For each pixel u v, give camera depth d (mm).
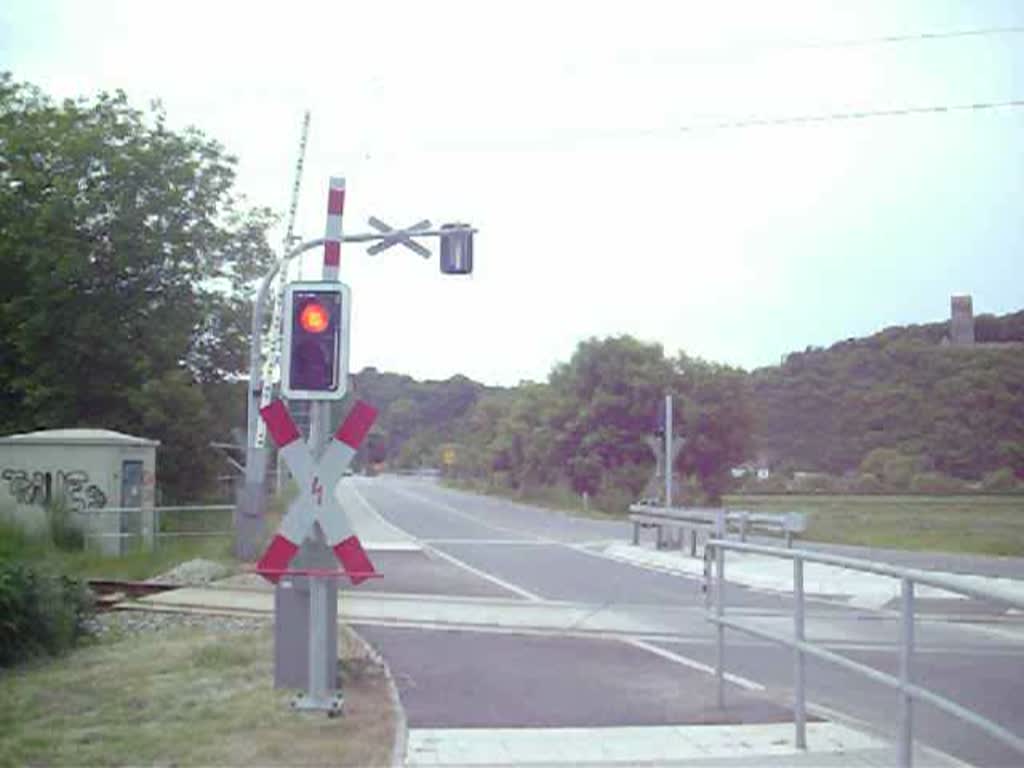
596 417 57531
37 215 36469
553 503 57031
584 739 8125
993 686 7070
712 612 10367
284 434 8555
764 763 7359
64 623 12266
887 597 12273
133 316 37750
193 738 7793
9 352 37688
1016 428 81812
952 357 86438
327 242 9062
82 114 37625
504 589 19125
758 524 23594
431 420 168250
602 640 13453
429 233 22156
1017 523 37406
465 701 9617
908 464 74875
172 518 30641
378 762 7242
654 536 32406
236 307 40094
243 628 14086
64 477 25109
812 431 83875
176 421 36406
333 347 8531
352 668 10445
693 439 55844
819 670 11031
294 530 8516
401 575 21281
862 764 7277
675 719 8844
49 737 7832
